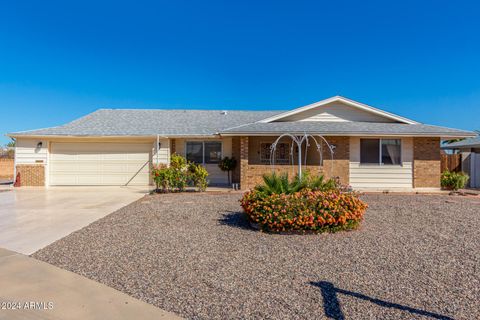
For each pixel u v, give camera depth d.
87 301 3.60
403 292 3.85
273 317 3.25
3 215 8.88
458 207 10.29
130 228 7.23
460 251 5.53
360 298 3.68
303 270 4.59
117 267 4.70
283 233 6.77
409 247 5.76
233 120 19.77
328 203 6.84
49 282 4.14
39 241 6.14
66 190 15.21
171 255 5.27
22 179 16.38
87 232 6.85
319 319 3.21
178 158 16.34
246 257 5.18
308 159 16.92
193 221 8.02
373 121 16.88
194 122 19.19
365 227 7.37
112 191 14.81
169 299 3.66
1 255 5.25
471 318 3.23
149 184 16.94
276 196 7.24
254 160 17.20
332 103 16.97
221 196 13.09
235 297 3.71
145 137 16.44
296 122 16.83
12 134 16.08
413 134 14.61
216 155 17.62
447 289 3.94
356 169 15.46
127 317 3.25
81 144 16.91
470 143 21.75
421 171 15.38
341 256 5.23
